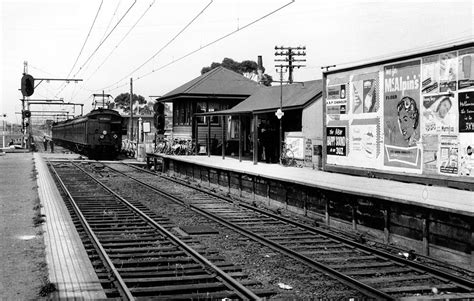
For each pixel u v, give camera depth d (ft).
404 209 36.88
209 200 63.82
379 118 52.80
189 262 31.96
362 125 55.72
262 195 62.90
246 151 113.50
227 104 121.49
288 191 55.72
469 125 40.86
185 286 25.96
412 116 47.73
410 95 48.01
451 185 42.80
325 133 63.00
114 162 133.59
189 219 49.26
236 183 71.67
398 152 49.90
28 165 104.58
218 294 24.70
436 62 44.57
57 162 127.95
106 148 141.69
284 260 32.76
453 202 34.35
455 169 42.47
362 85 55.62
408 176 48.19
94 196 65.21
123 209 54.75
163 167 110.52
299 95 87.56
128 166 123.13
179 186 80.79
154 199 63.67
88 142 140.46
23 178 77.51
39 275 25.12
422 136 46.42
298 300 24.31
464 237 31.27
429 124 45.52
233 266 30.83
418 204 34.12
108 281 26.66
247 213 53.11
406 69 48.55
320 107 76.23
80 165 119.75
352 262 32.50
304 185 49.90
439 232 33.50
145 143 145.59
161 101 134.00
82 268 26.03
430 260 33.50
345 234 42.50
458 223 31.73
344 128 59.16
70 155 155.94
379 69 52.65
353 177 55.98
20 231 36.52
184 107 124.47
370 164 54.70
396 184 47.67
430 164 45.44
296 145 80.07
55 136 255.50
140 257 33.19
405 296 25.41
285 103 85.92
